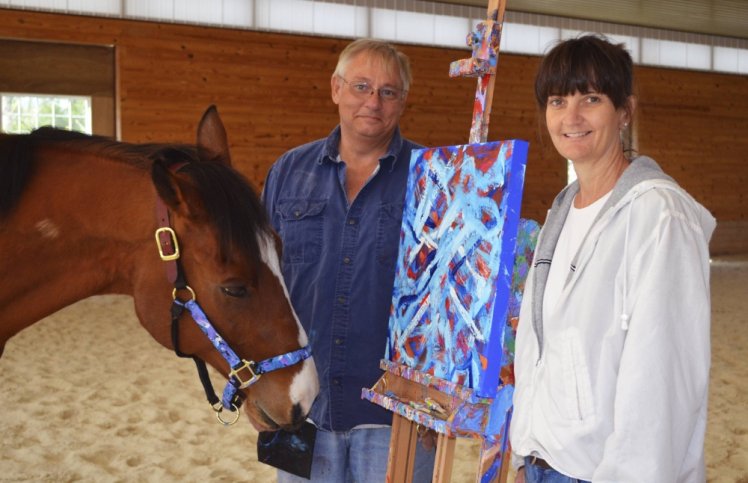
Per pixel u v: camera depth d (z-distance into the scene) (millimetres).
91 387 4242
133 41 9234
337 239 1831
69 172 1500
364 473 1799
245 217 1448
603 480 1086
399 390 1596
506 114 11602
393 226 1812
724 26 12453
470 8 11102
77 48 9102
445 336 1455
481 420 1382
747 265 11500
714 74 13258
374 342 1794
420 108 10984
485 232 1367
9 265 1469
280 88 10086
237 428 3633
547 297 1302
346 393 1782
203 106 9688
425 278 1558
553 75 1264
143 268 1482
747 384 4383
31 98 9055
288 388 1515
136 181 1503
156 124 9430
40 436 3406
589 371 1167
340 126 1879
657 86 12797
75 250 1495
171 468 3111
